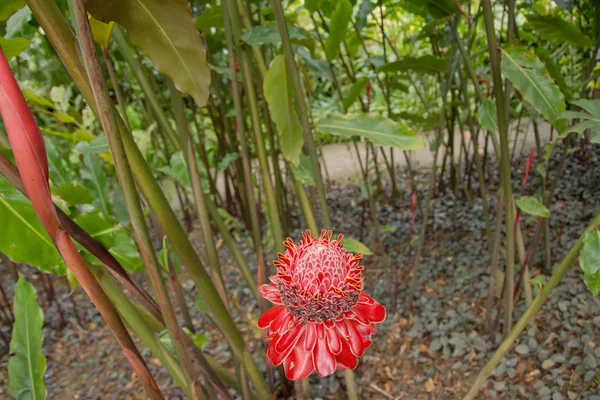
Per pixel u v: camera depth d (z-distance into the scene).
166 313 0.68
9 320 2.18
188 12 0.75
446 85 1.74
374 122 1.12
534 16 1.56
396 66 1.68
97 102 0.54
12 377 0.95
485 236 2.38
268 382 1.68
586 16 2.30
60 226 0.51
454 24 1.49
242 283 2.35
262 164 1.27
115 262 0.76
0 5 0.82
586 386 1.39
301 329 0.66
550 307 1.76
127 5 0.72
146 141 1.49
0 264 2.90
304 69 2.30
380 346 1.80
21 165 0.47
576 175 2.80
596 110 1.01
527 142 3.76
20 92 0.45
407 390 1.58
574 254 1.01
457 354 1.66
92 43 0.52
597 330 1.59
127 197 0.59
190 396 0.91
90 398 1.78
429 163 3.88
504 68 1.14
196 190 1.15
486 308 1.78
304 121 1.11
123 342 0.60
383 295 2.08
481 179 2.00
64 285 2.61
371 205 2.10
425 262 2.27
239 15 1.26
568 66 3.22
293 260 0.69
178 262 1.38
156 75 2.54
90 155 1.51
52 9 0.57
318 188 1.16
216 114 2.79
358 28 1.95
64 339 2.18
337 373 1.66
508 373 1.52
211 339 2.02
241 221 3.15
